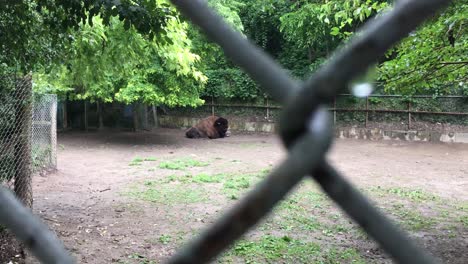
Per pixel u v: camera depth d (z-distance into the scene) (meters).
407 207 7.87
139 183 9.84
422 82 5.25
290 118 0.68
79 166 12.04
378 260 5.28
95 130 21.52
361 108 18.78
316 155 0.67
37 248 0.93
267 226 6.57
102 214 7.29
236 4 17.92
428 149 15.57
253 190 0.69
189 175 10.64
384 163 12.80
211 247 0.71
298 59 19.41
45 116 10.59
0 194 0.93
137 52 7.43
